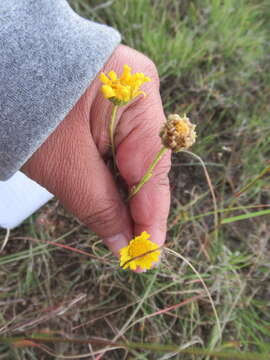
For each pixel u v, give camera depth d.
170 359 0.21
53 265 0.22
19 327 0.18
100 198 0.16
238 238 0.24
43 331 0.18
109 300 0.22
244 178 0.25
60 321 0.21
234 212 0.24
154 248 0.15
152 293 0.21
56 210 0.23
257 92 0.27
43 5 0.14
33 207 0.22
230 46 0.27
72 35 0.14
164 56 0.25
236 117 0.26
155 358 0.21
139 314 0.22
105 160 0.18
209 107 0.26
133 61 0.17
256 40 0.27
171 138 0.13
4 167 0.14
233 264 0.23
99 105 0.16
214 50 0.27
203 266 0.22
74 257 0.23
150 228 0.17
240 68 0.27
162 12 0.28
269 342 0.22
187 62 0.26
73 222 0.23
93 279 0.22
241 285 0.21
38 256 0.22
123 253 0.15
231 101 0.26
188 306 0.22
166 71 0.26
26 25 0.13
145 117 0.16
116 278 0.22
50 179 0.16
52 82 0.13
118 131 0.16
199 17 0.27
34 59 0.13
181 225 0.23
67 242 0.23
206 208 0.24
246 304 0.22
